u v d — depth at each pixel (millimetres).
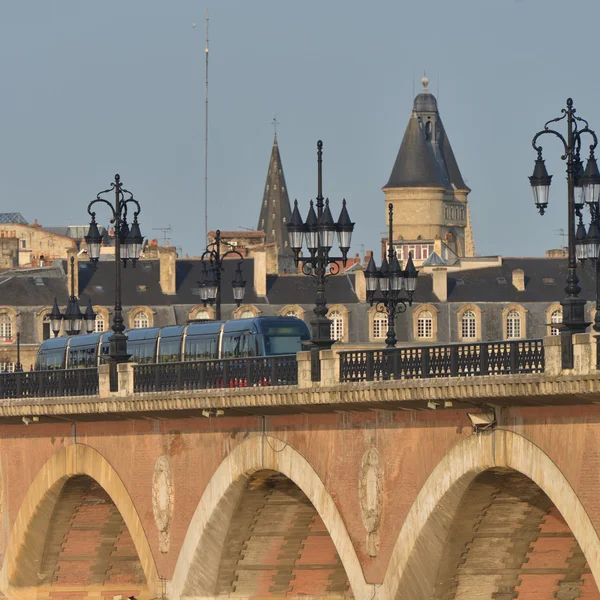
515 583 168125
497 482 157500
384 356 162500
